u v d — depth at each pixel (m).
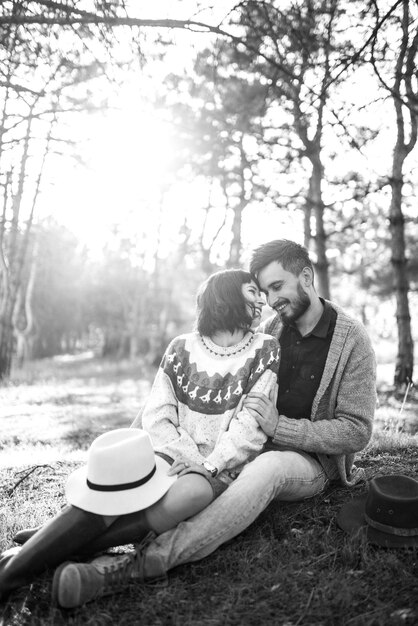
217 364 2.77
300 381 3.04
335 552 2.50
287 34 4.07
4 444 6.33
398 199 9.22
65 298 40.03
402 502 2.46
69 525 2.27
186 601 2.19
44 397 11.37
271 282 2.94
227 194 12.82
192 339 2.89
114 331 40.81
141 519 2.36
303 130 6.70
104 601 2.22
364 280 21.05
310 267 3.02
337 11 3.92
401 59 4.05
